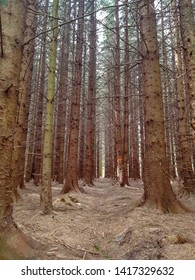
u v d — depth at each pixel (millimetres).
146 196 5707
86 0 11656
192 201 7328
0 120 2725
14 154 7320
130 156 23625
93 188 13727
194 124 5863
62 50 15719
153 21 6359
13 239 2850
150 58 6188
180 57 9711
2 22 2850
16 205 6555
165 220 4688
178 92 9594
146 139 5973
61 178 15453
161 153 5785
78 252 3449
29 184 13148
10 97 2807
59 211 5973
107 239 4219
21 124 7562
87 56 19219
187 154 8750
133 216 4891
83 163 22328
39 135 13203
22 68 7473
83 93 18094
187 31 6090
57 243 3680
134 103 22625
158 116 5930
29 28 7527
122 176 13469
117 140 14039
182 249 3385
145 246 3588
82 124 21234
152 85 6059
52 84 6234
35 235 3959
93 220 5371
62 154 15969
